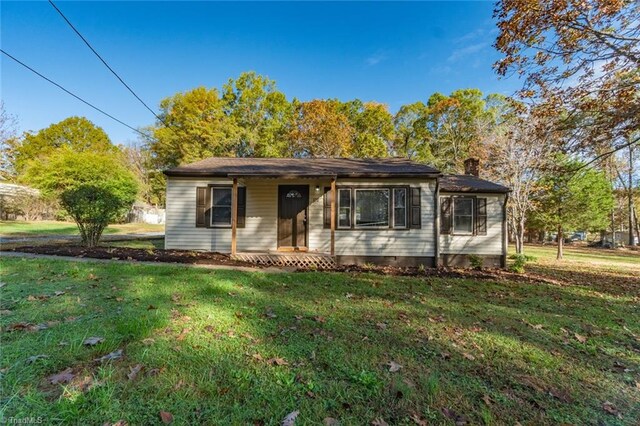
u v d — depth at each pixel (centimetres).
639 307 520
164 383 209
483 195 989
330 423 181
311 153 2534
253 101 2686
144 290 448
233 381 218
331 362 256
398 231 913
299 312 390
